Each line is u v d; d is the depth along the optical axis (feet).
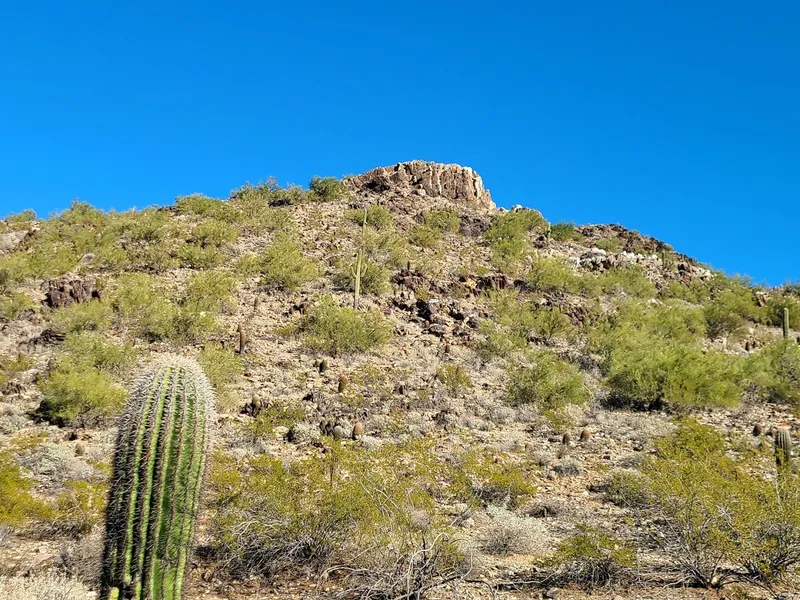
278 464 30.32
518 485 35.70
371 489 26.94
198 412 16.75
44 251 100.01
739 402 64.44
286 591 22.93
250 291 92.89
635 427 54.80
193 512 16.49
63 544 25.80
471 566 23.25
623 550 24.06
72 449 40.34
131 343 66.33
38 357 64.28
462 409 56.80
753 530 23.39
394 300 96.17
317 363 68.23
